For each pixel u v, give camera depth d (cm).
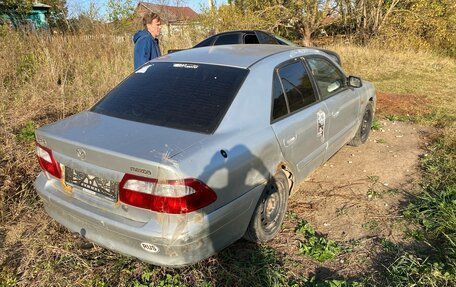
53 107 576
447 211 343
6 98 591
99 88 662
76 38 885
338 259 300
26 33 825
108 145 238
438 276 266
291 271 283
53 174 269
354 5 1847
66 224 270
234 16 1567
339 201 388
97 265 281
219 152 244
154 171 217
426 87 950
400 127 634
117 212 238
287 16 1773
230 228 257
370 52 1432
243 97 283
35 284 263
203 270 276
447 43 1747
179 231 221
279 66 328
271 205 307
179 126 262
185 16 1359
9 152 420
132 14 1163
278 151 297
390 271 279
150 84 309
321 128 367
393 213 365
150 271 272
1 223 327
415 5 1700
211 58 325
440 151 504
